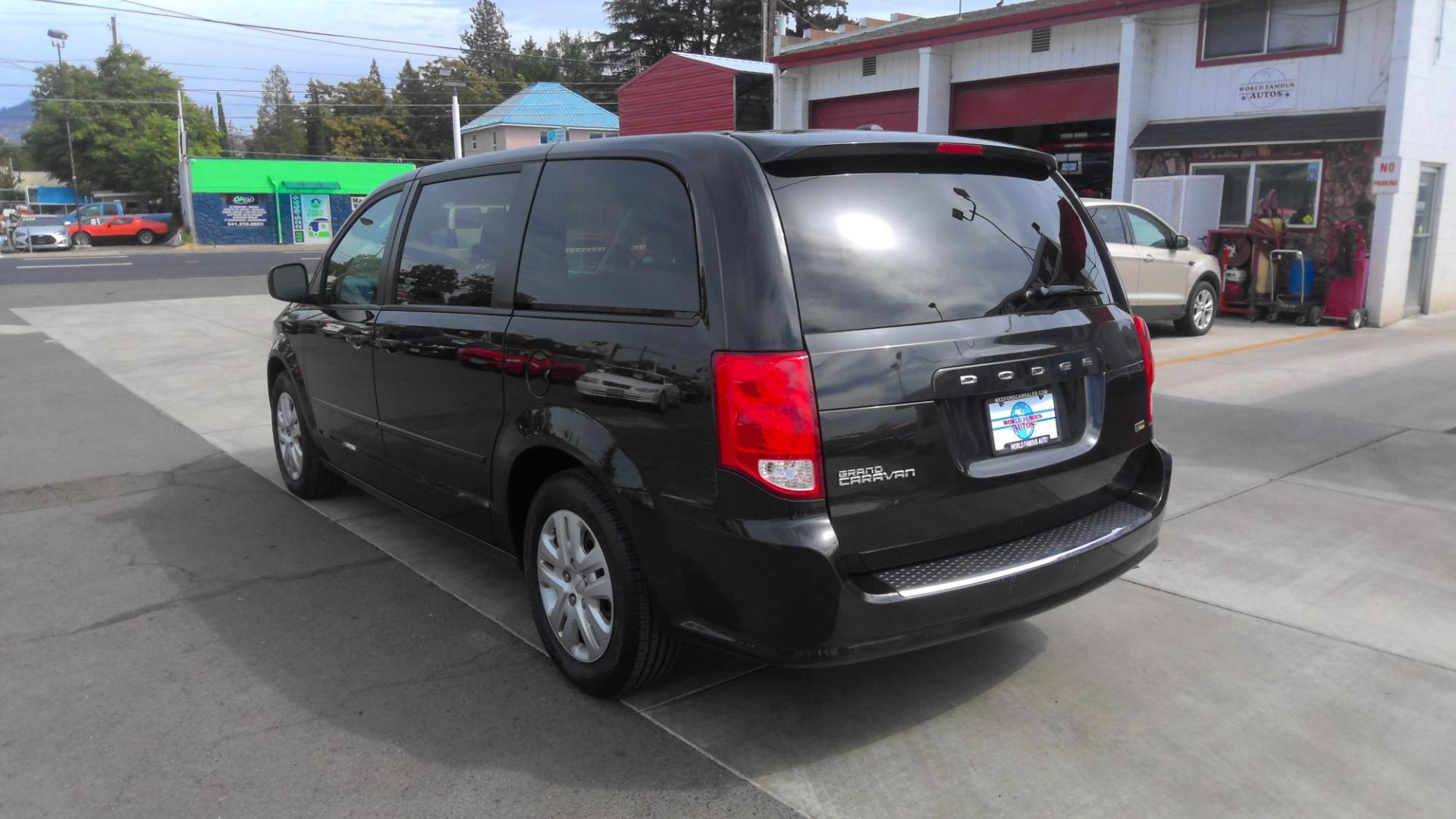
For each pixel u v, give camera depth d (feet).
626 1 201.26
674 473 9.76
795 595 9.08
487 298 12.61
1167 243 38.52
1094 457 11.10
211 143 240.12
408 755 10.30
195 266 100.58
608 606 11.07
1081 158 58.44
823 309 9.34
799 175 9.88
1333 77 42.73
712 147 10.16
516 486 12.31
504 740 10.59
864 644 9.27
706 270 9.70
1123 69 48.52
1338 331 41.37
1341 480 19.57
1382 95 41.29
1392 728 10.65
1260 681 11.70
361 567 15.74
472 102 275.39
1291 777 9.78
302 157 271.69
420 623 13.60
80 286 74.59
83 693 11.64
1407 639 12.73
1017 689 11.60
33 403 29.50
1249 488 19.17
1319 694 11.39
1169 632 13.05
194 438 24.73
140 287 73.56
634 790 9.68
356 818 9.29
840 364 9.21
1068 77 53.72
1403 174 41.47
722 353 9.33
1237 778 9.77
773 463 9.05
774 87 70.74
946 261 10.25
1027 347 10.36
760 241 9.41
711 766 10.09
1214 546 16.10
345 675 12.09
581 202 11.50
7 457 22.89
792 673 12.05
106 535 17.31
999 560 9.98
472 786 9.77
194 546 16.76
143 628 13.48
